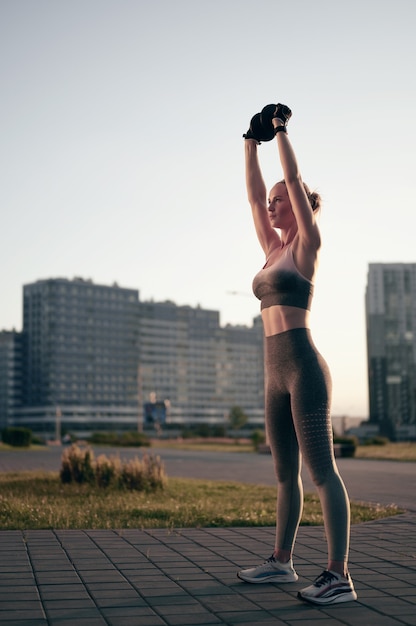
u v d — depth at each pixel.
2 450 47.84
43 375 185.25
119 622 4.08
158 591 4.91
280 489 5.29
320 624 4.08
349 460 30.12
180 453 38.91
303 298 5.03
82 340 190.50
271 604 4.55
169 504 11.54
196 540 7.34
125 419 195.38
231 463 27.08
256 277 5.29
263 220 5.59
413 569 5.82
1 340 190.38
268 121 5.40
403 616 4.28
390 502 12.03
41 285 188.50
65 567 5.78
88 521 9.07
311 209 5.07
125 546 6.89
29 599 4.64
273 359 5.12
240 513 10.09
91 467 15.83
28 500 11.89
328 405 4.93
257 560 6.13
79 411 187.12
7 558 6.18
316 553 6.60
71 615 4.23
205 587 5.04
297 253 5.06
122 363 198.12
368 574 5.60
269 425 5.24
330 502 4.74
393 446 47.59
